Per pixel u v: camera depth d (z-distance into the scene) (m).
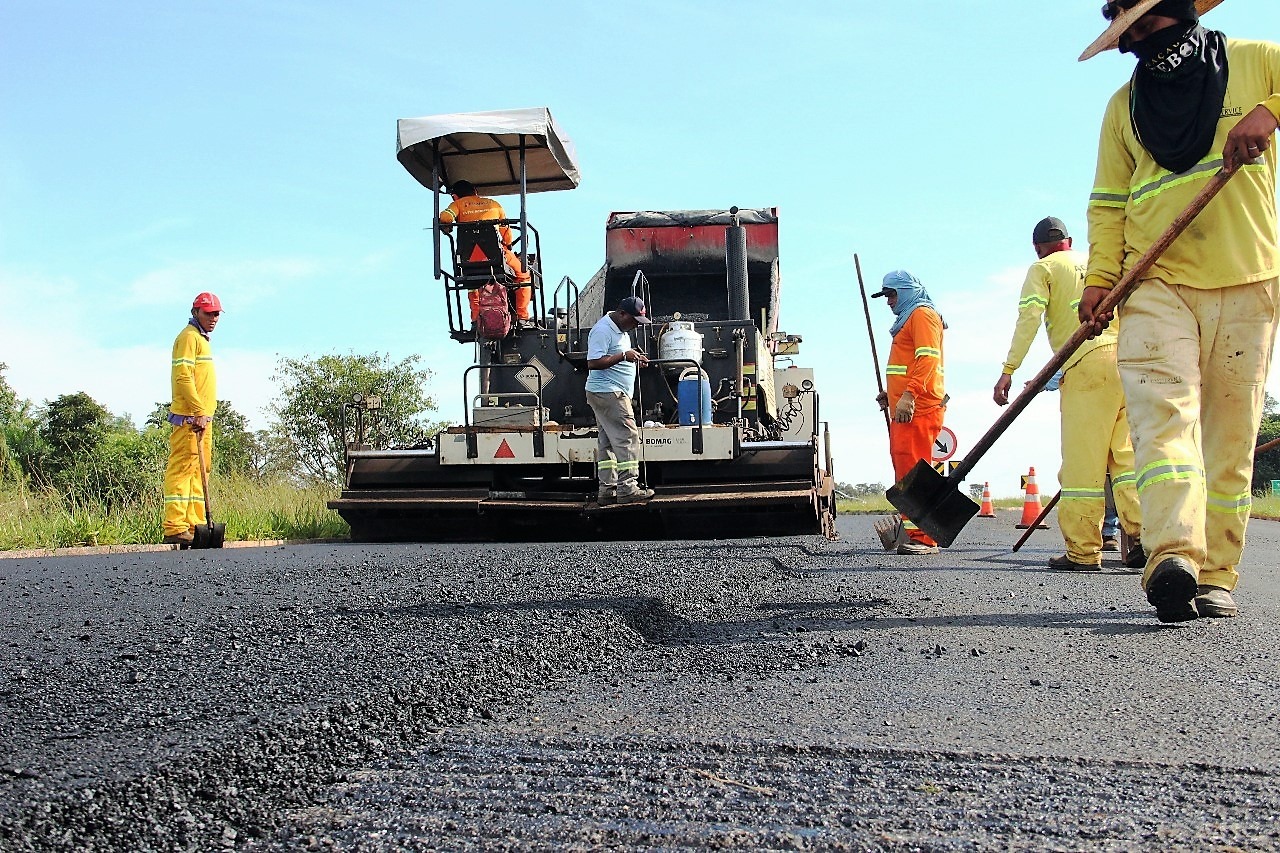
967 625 4.00
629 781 2.16
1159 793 2.06
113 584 5.50
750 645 3.66
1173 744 2.40
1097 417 6.16
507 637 3.49
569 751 2.39
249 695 2.65
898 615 4.26
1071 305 6.32
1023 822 1.90
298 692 2.67
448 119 10.64
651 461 9.59
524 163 10.78
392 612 4.05
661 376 10.58
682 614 4.31
